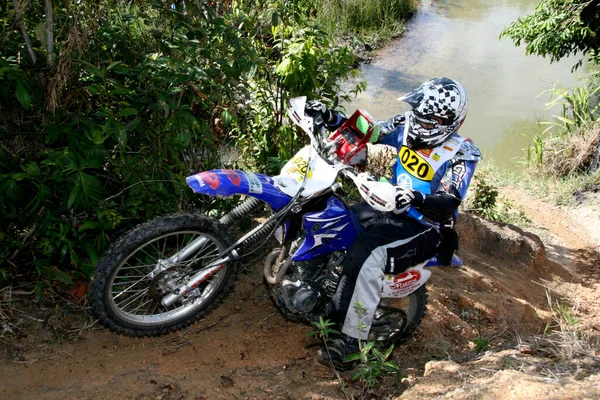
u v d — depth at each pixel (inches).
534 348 154.3
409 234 138.4
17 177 134.3
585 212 334.3
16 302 143.6
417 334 165.6
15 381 123.3
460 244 241.3
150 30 163.8
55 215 148.6
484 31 628.4
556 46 428.1
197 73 159.8
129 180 152.2
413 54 548.7
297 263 141.0
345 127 132.0
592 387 113.7
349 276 136.5
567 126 416.2
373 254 135.0
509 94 490.9
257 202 137.2
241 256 137.4
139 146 160.1
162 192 156.4
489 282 209.5
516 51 577.3
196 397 125.1
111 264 126.3
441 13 680.4
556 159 384.5
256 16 209.2
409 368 152.2
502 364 135.0
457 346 167.3
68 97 148.5
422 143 134.3
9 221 145.2
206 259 147.7
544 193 359.3
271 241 179.8
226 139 223.1
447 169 134.0
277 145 219.1
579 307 223.3
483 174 373.7
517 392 113.3
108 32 161.6
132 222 159.3
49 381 125.3
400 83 479.8
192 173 177.2
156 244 158.6
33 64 147.4
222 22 167.8
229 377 135.2
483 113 461.4
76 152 140.4
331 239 139.3
